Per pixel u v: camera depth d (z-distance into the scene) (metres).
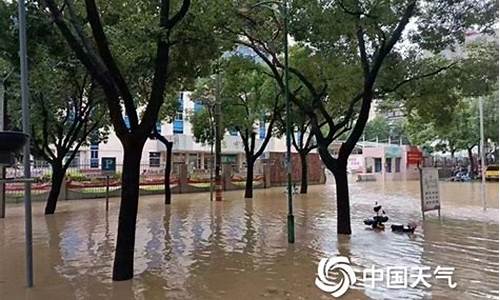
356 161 46.78
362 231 11.90
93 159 32.91
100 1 9.41
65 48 10.24
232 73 15.38
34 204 19.97
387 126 63.34
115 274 7.37
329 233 11.64
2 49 10.59
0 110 10.21
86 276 7.67
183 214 16.06
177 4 8.37
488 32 11.06
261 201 20.97
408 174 45.34
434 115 13.92
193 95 23.78
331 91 13.61
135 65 11.41
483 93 12.73
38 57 11.00
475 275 7.48
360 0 9.66
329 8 9.98
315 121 11.93
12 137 4.75
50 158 16.44
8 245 10.59
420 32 11.21
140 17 8.38
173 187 26.19
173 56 9.07
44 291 6.86
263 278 7.41
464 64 12.52
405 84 12.62
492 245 9.97
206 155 40.28
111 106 7.23
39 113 15.07
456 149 42.38
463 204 18.64
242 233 11.81
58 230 12.55
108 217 15.39
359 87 12.49
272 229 12.42
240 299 6.34
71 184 22.39
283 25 10.84
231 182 28.67
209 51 9.11
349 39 11.45
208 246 10.12
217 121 21.67
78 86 14.80
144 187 25.39
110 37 9.93
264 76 21.55
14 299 6.50
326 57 11.56
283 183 32.66
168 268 8.13
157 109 7.39
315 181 35.84
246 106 22.91
